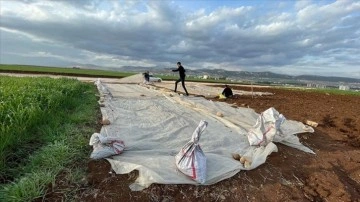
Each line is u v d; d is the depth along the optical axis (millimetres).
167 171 4469
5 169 4246
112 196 4012
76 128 6363
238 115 9641
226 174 4730
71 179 4195
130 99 12258
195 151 4539
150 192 4141
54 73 32375
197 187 4383
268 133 6211
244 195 4461
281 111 11109
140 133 6781
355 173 5754
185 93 16859
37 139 5488
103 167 4613
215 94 17500
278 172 5242
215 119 8875
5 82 10289
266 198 4488
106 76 35750
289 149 6352
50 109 6871
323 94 23844
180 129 7371
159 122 7953
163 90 17406
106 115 8195
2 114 5410
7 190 3707
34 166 4367
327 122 9562
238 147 6203
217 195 4344
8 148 4742
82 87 13445
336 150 6836
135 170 4480
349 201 4707
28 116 5773
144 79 25203
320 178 5305
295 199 4562
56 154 4699
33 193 3738
